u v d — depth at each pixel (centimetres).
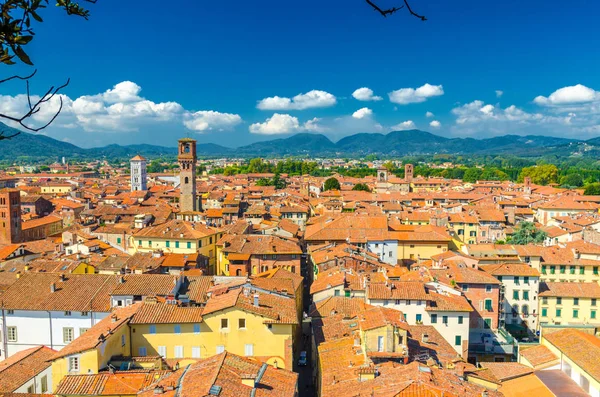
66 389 5475
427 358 6975
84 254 13162
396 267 12512
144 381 5638
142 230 15500
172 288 8556
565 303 12025
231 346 7356
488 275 11200
